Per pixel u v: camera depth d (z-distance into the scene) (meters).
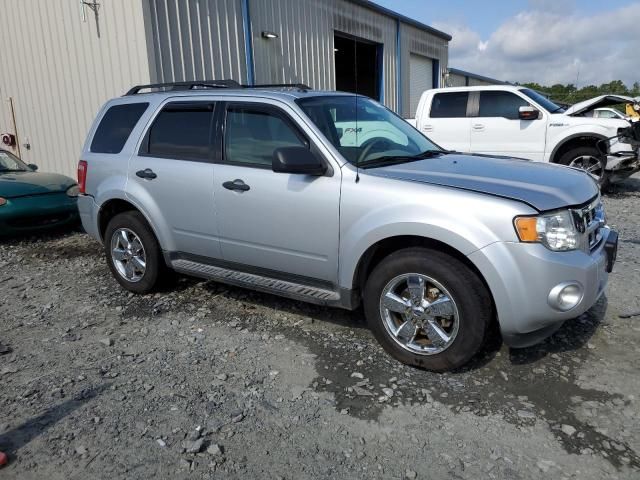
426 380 3.47
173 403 3.29
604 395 3.24
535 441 2.85
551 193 3.33
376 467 2.70
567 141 9.51
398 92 18.23
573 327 4.11
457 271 3.31
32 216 7.56
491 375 3.50
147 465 2.74
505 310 3.20
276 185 3.97
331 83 14.41
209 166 4.39
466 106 10.28
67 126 10.91
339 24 14.56
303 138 3.93
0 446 2.91
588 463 2.67
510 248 3.14
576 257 3.21
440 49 21.59
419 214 3.36
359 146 4.01
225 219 4.31
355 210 3.61
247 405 3.25
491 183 3.44
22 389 3.51
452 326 3.44
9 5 11.12
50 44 10.66
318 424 3.05
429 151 4.54
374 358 3.78
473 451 2.79
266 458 2.78
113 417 3.16
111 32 9.55
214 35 10.44
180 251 4.79
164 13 9.44
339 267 3.76
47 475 2.69
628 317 4.26
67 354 4.00
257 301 4.91
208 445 2.88
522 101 9.86
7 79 11.73
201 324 4.47
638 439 2.84
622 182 11.69
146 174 4.79
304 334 4.20
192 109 4.64
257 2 11.48
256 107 4.22
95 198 5.27
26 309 5.00
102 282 5.72
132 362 3.85
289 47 12.63
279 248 4.05
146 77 9.29
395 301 3.59
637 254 5.99
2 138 12.22
